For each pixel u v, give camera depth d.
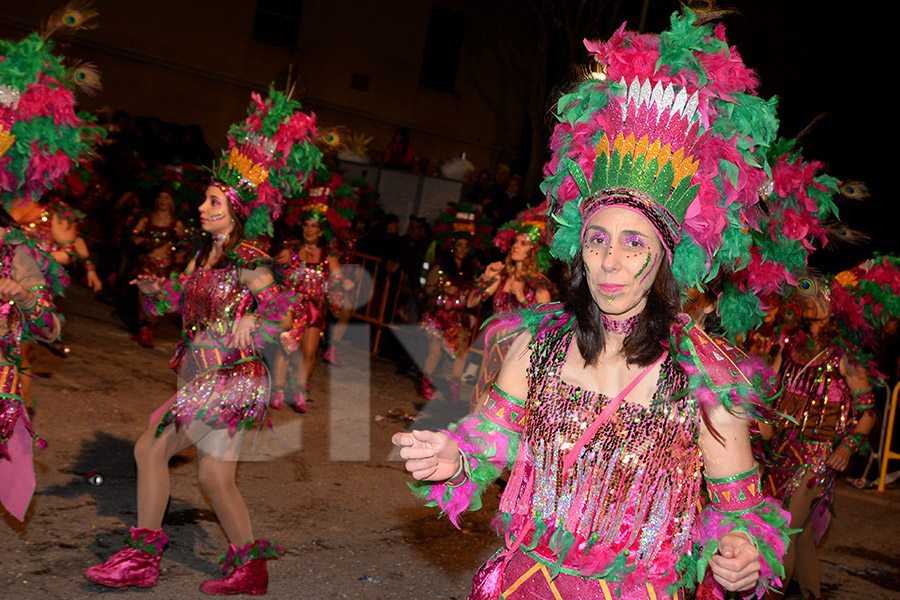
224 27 17.47
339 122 19.06
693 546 2.27
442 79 20.14
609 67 2.40
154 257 9.48
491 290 7.79
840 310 5.07
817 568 5.09
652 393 2.24
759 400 2.20
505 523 2.35
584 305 2.32
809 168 3.74
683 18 2.44
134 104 16.92
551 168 2.54
